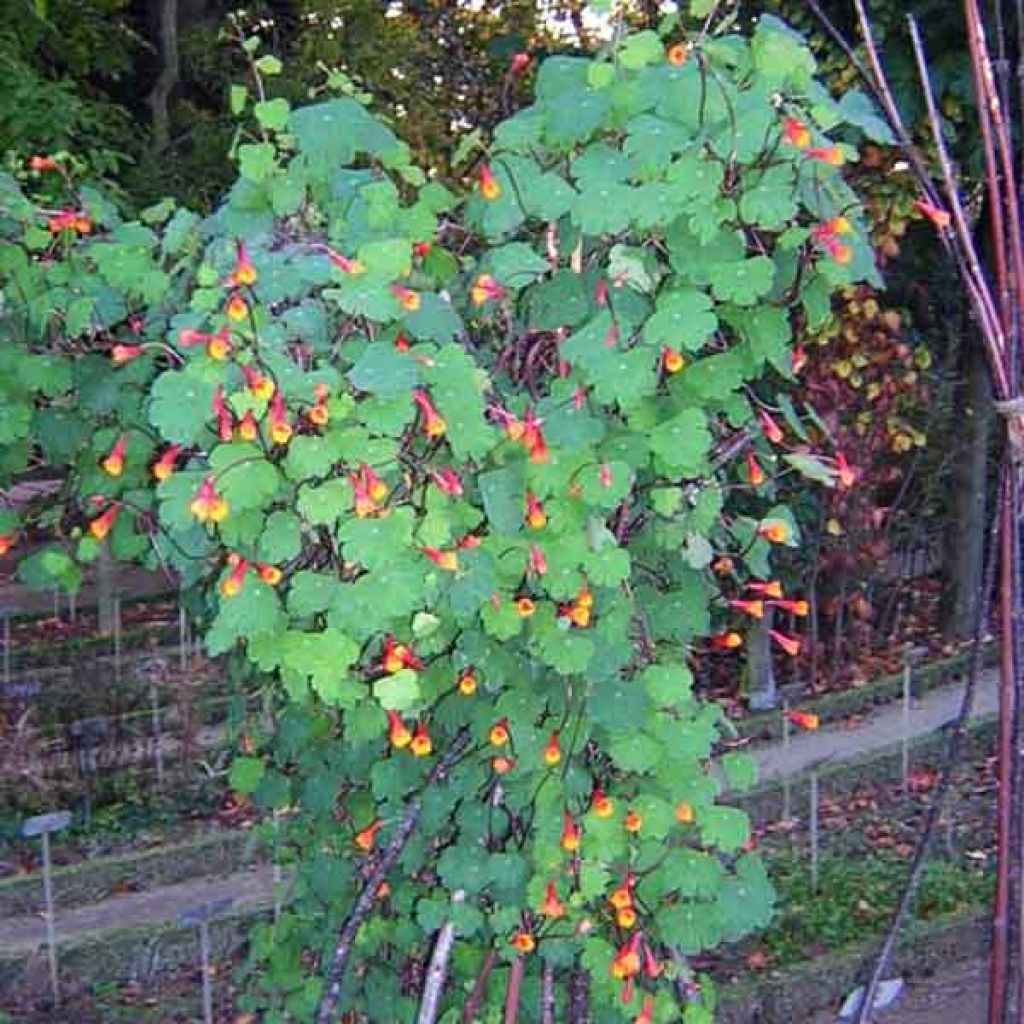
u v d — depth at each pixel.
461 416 2.37
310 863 3.19
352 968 3.18
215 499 2.24
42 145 7.69
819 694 8.02
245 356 2.31
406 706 2.45
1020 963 2.45
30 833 5.07
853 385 7.70
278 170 2.66
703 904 2.74
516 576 2.56
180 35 12.32
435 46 12.02
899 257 8.55
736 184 2.42
